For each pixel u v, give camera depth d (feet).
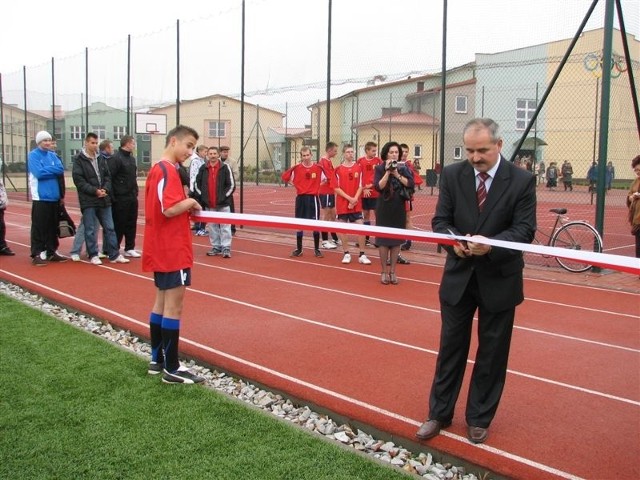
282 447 12.16
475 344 19.69
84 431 12.76
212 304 24.64
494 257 11.55
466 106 99.45
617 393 15.71
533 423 13.75
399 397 14.97
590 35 67.00
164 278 15.46
